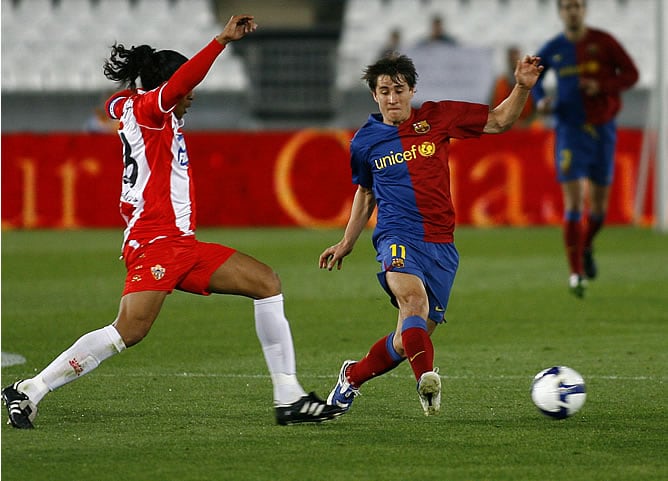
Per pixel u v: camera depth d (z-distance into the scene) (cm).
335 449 1686
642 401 2072
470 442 1734
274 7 8638
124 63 1852
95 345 1823
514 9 9325
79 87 8606
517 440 1747
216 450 1677
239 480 1506
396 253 1895
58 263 4962
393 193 1936
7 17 9262
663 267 4725
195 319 3328
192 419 1912
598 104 3891
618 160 6775
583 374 2381
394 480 1508
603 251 5394
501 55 8619
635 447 1697
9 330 3080
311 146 6869
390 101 1939
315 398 1869
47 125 8325
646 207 6831
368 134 1969
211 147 6875
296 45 8362
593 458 1627
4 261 5038
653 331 3048
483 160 6781
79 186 6931
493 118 1964
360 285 4156
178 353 2695
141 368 2466
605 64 3941
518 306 3581
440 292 1928
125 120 1811
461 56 7294
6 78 8719
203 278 1834
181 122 1831
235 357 2639
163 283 1803
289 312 3456
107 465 1584
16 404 1809
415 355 1773
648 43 8650
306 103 8406
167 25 9294
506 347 2786
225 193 6888
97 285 4175
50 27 9294
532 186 6781
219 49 1734
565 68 3944
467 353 2695
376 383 2269
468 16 9344
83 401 2072
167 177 1805
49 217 6938
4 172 6919
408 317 1817
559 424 1870
